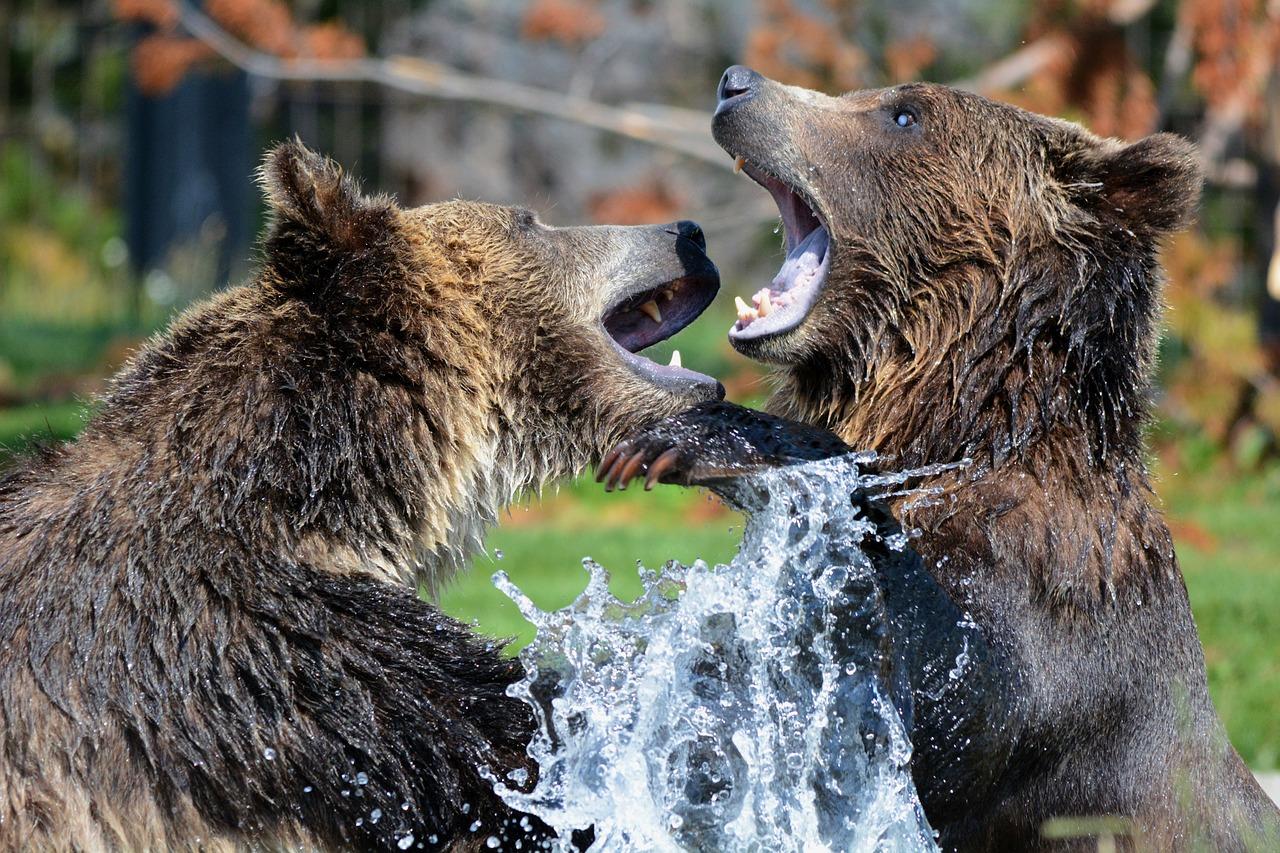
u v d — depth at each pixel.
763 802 8.87
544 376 10.01
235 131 35.53
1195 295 23.69
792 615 8.87
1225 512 22.00
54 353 29.70
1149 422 10.07
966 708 8.77
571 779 8.60
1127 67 22.50
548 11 27.83
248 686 8.13
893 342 10.22
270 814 8.16
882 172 10.25
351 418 8.91
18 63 41.34
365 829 8.26
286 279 9.18
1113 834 9.18
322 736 8.17
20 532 8.50
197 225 35.53
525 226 10.13
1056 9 22.27
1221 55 22.89
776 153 10.49
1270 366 24.02
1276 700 13.95
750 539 8.99
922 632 8.77
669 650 8.98
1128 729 9.29
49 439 9.41
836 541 8.84
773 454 8.97
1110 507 9.43
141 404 8.91
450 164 35.91
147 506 8.38
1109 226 9.83
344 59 26.45
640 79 32.66
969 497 9.37
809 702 8.84
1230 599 16.88
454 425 9.41
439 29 35.41
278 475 8.59
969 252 10.00
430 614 8.70
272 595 8.28
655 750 8.85
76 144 41.00
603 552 19.44
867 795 8.71
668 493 23.64
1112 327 9.63
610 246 10.29
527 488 10.28
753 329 10.30
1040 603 9.07
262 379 8.78
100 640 8.07
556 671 8.96
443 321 9.50
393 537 9.04
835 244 10.30
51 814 7.82
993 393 9.73
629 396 10.03
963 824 9.20
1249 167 25.34
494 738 8.52
